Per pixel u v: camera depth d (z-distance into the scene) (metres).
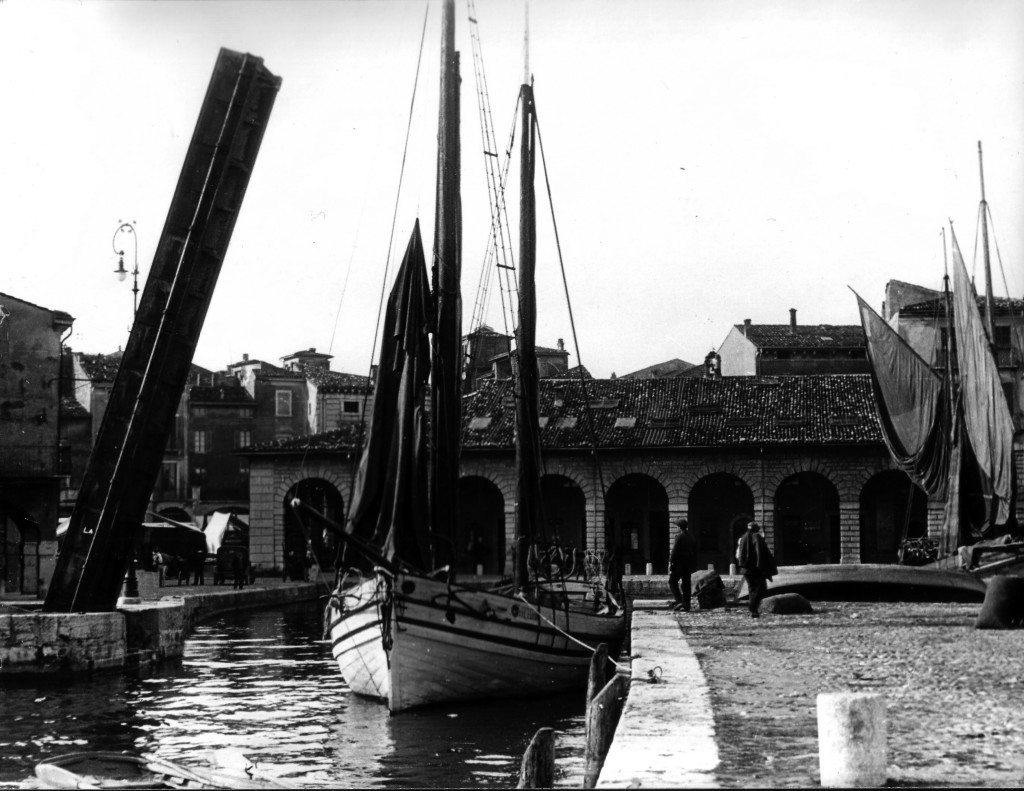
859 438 70.56
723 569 74.38
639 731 12.90
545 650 26.72
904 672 17.91
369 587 24.84
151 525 75.75
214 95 28.53
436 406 29.48
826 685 16.53
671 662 19.56
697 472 72.38
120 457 29.41
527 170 35.78
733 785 10.27
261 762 18.67
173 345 29.28
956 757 11.36
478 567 75.88
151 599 42.75
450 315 30.62
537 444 33.72
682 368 106.38
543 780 11.84
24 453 53.84
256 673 31.05
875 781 10.15
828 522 74.31
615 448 72.50
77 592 29.69
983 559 49.53
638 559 75.12
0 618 28.28
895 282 79.62
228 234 29.23
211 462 100.31
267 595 60.75
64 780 13.13
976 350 52.19
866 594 42.25
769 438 71.75
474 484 77.00
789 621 29.81
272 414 102.06
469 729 21.95
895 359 55.31
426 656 24.39
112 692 26.94
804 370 87.75
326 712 24.19
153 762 14.13
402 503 26.59
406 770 17.95
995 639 23.39
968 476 52.72
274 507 76.94
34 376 54.25
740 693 15.84
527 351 34.19
